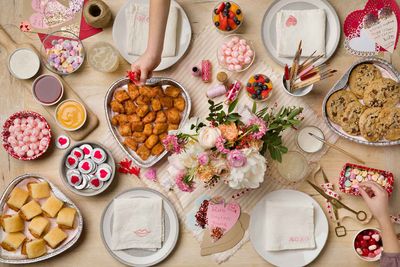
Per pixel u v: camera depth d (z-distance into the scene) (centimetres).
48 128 168
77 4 174
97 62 169
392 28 168
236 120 138
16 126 169
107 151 166
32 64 171
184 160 133
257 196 168
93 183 167
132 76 155
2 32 172
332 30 168
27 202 170
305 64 162
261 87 164
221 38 171
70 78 173
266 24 169
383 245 155
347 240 166
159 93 168
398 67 168
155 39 148
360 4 169
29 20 174
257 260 167
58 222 165
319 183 168
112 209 168
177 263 168
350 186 164
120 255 167
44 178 167
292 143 168
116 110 169
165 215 168
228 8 164
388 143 161
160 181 169
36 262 169
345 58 170
